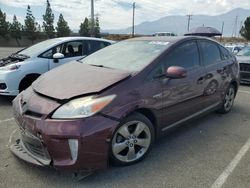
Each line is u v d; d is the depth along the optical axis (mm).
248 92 8250
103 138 3039
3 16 62188
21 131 3305
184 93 4105
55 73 3898
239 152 3990
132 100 3299
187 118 4348
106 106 3078
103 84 3254
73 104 3029
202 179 3258
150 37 4699
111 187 3062
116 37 57062
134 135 3457
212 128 4934
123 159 3406
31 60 6570
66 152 2955
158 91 3629
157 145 4156
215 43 5246
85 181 3154
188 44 4441
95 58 4449
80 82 3379
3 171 3301
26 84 6473
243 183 3193
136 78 3455
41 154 3117
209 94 4836
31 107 3180
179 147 4098
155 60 3770
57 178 3191
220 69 5117
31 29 66812
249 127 5047
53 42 7148
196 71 4395
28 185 3055
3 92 6238
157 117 3697
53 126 2932
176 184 3146
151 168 3469
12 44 64250
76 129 2906
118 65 3930
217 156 3844
